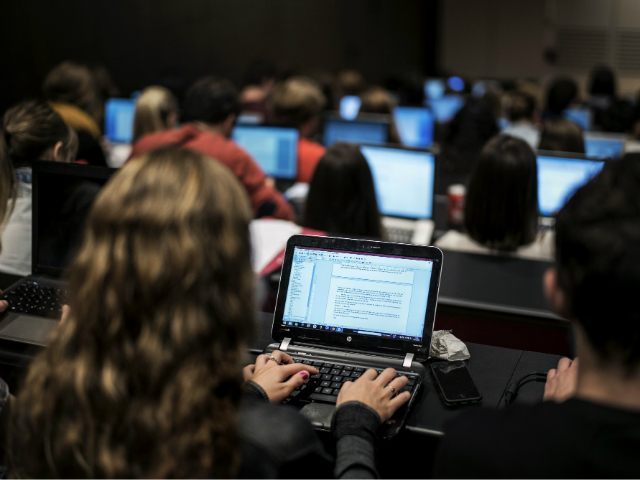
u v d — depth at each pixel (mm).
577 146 3393
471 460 801
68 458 823
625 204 775
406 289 1422
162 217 804
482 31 12156
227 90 3174
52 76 3492
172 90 6043
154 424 793
